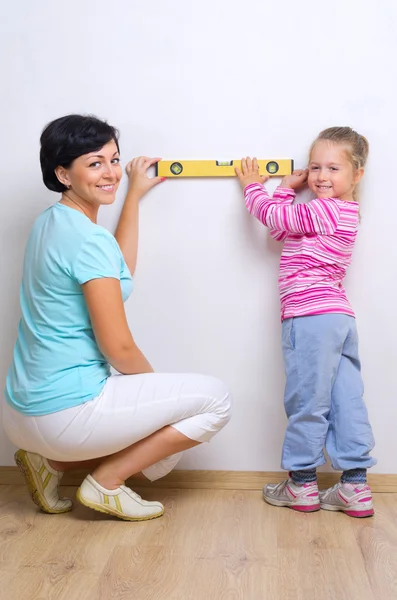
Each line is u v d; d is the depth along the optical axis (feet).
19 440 5.53
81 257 5.06
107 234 5.20
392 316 6.25
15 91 6.35
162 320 6.44
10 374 5.57
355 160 5.77
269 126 6.17
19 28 6.30
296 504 5.85
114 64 6.25
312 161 5.86
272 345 6.36
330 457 5.85
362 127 6.11
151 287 6.42
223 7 6.13
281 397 6.39
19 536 5.23
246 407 6.42
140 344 6.48
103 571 4.62
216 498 6.17
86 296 5.09
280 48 6.11
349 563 4.76
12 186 6.43
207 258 6.35
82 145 5.24
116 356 5.19
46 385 5.21
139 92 6.25
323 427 5.85
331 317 5.78
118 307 5.13
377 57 6.05
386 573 4.61
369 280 6.23
